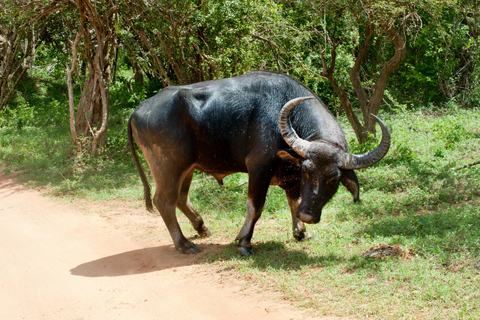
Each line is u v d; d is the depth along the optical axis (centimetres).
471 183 820
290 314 467
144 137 665
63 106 1816
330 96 1703
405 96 1842
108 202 958
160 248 704
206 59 1249
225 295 529
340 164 564
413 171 927
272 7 1216
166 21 1206
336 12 1046
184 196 714
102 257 685
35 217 887
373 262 554
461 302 446
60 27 1789
